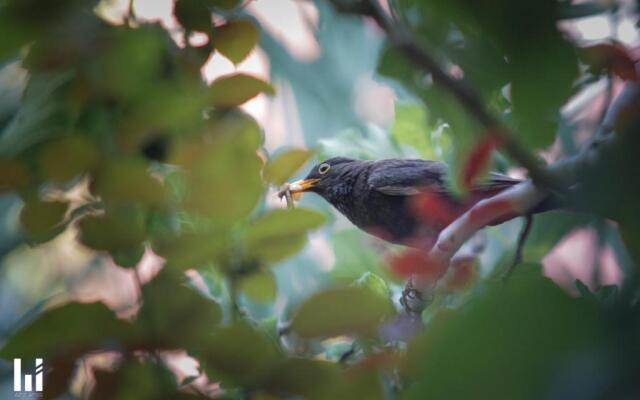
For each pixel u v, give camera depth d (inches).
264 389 173.5
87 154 169.2
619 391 115.4
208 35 178.1
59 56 162.7
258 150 176.7
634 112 140.6
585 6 165.9
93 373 171.5
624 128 138.6
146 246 174.6
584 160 139.9
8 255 399.9
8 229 396.8
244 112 175.6
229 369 172.9
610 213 136.4
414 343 126.6
